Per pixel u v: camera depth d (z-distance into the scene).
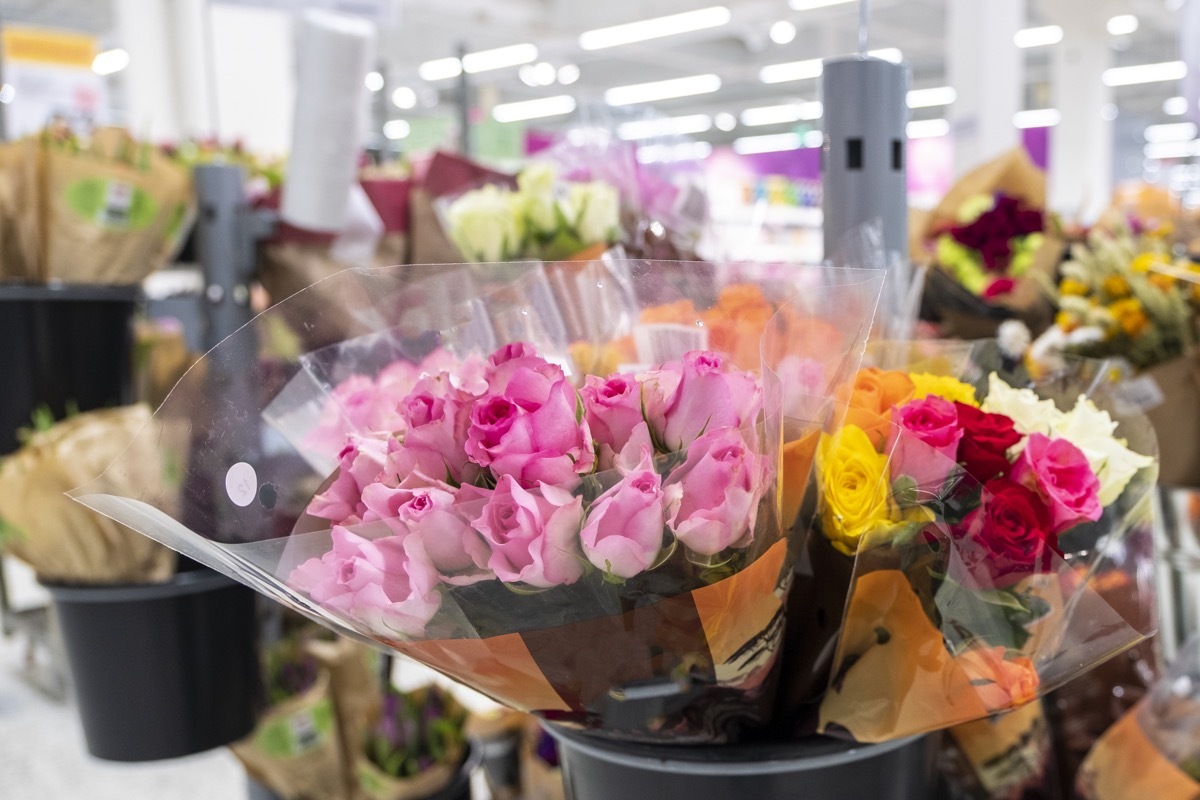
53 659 2.66
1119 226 1.89
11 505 1.20
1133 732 0.94
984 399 0.74
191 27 5.92
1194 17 2.59
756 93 14.38
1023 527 0.58
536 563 0.51
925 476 0.59
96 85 5.95
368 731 1.56
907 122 0.91
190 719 1.27
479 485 0.55
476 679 0.60
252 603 1.34
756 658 0.57
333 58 1.35
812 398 0.60
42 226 1.56
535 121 15.96
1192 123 2.63
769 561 0.56
